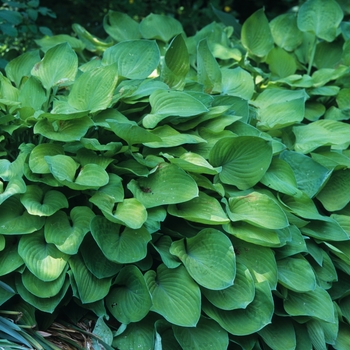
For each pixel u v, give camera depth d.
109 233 1.90
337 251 2.05
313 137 2.29
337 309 2.07
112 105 2.11
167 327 1.94
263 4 4.23
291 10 3.61
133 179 1.99
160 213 1.93
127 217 1.88
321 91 2.48
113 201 1.91
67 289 1.89
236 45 2.86
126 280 1.93
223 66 2.68
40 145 1.96
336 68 2.67
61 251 1.87
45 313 1.93
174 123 2.11
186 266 1.90
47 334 1.88
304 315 2.01
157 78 2.26
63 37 2.75
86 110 1.96
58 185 1.92
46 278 1.84
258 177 2.04
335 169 2.17
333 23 2.71
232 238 2.02
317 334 2.03
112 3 4.00
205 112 2.11
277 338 2.01
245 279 1.93
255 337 1.99
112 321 1.96
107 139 2.07
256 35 2.74
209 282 1.89
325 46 2.76
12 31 2.76
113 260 1.86
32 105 2.11
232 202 2.02
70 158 1.94
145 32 2.77
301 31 2.79
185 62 2.24
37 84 2.13
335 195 2.19
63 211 1.96
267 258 1.98
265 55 2.74
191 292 1.89
